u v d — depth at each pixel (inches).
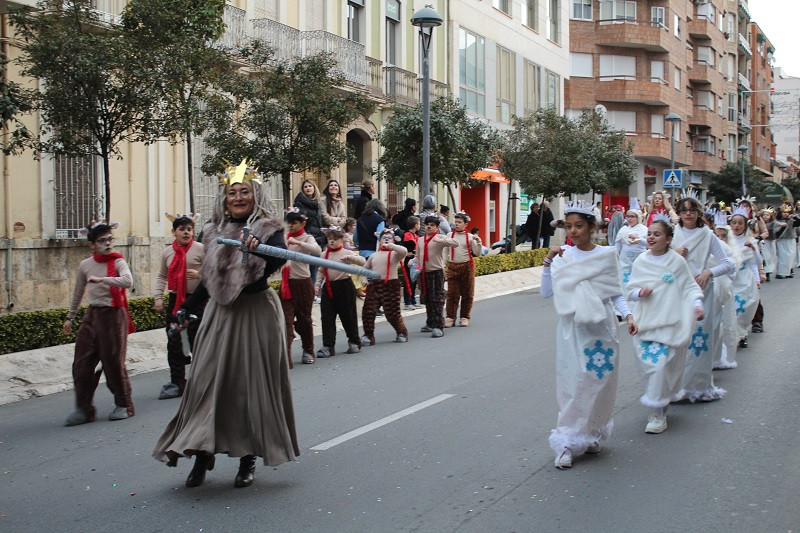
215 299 229.6
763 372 394.3
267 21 846.5
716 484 234.2
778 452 264.1
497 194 1428.4
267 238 230.8
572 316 255.1
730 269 330.3
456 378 392.8
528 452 268.8
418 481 241.8
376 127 1042.1
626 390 361.1
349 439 288.2
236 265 229.1
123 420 333.4
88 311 331.6
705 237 336.8
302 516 215.5
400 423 309.0
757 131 3442.4
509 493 229.8
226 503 226.7
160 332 502.3
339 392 367.9
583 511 214.8
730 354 404.2
